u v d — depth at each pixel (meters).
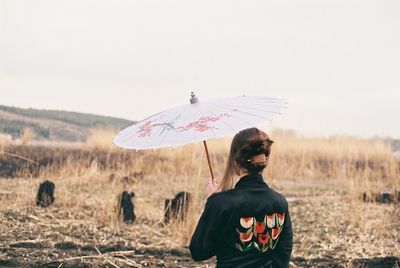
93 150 19.36
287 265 3.90
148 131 4.02
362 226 9.90
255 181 3.83
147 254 8.18
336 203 12.11
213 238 3.77
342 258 8.21
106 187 12.61
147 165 16.28
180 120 3.98
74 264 7.34
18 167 14.70
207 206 3.80
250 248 3.76
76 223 9.36
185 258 8.05
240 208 3.74
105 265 7.40
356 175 14.70
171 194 12.77
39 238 8.41
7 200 10.47
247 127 3.81
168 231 9.36
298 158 19.09
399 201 12.17
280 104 4.07
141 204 11.34
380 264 8.03
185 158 16.44
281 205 3.86
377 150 19.66
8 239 8.26
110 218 9.70
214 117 3.92
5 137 18.00
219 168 17.14
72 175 13.69
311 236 9.41
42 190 10.36
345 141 20.72
